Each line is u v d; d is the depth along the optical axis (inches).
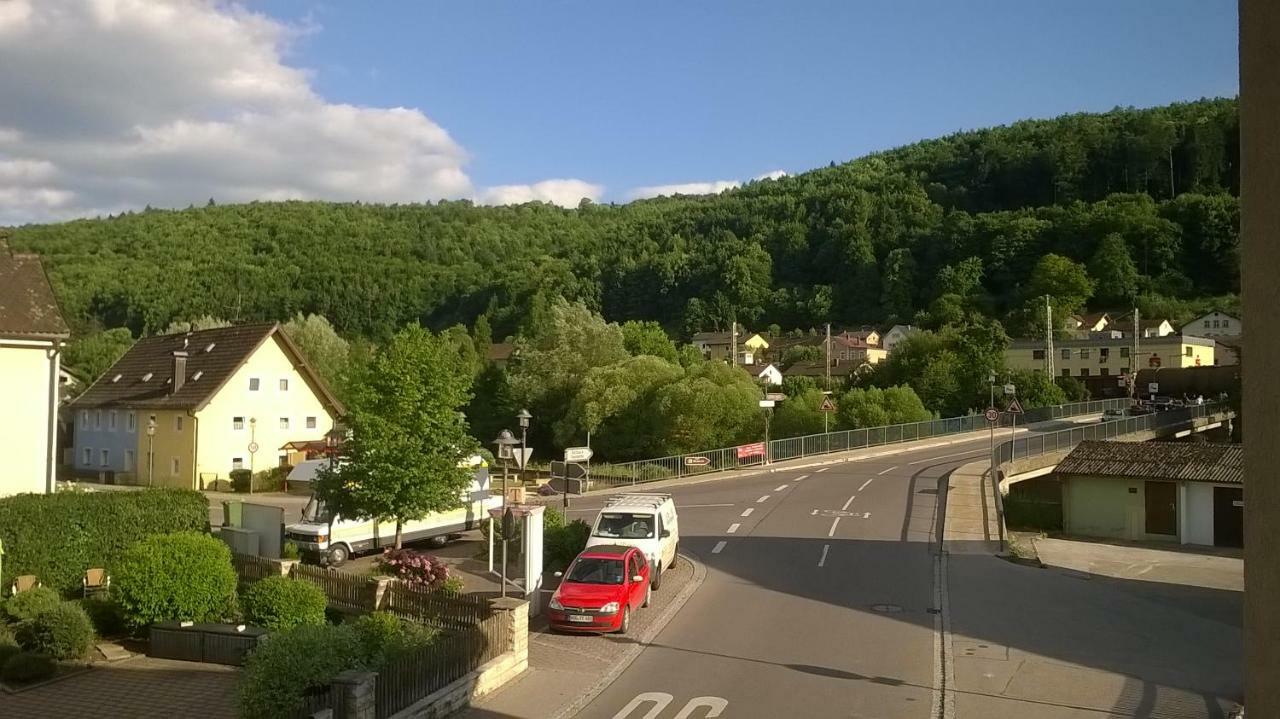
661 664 611.2
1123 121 6550.2
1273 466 224.2
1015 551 1036.5
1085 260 4943.4
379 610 688.4
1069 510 1520.7
